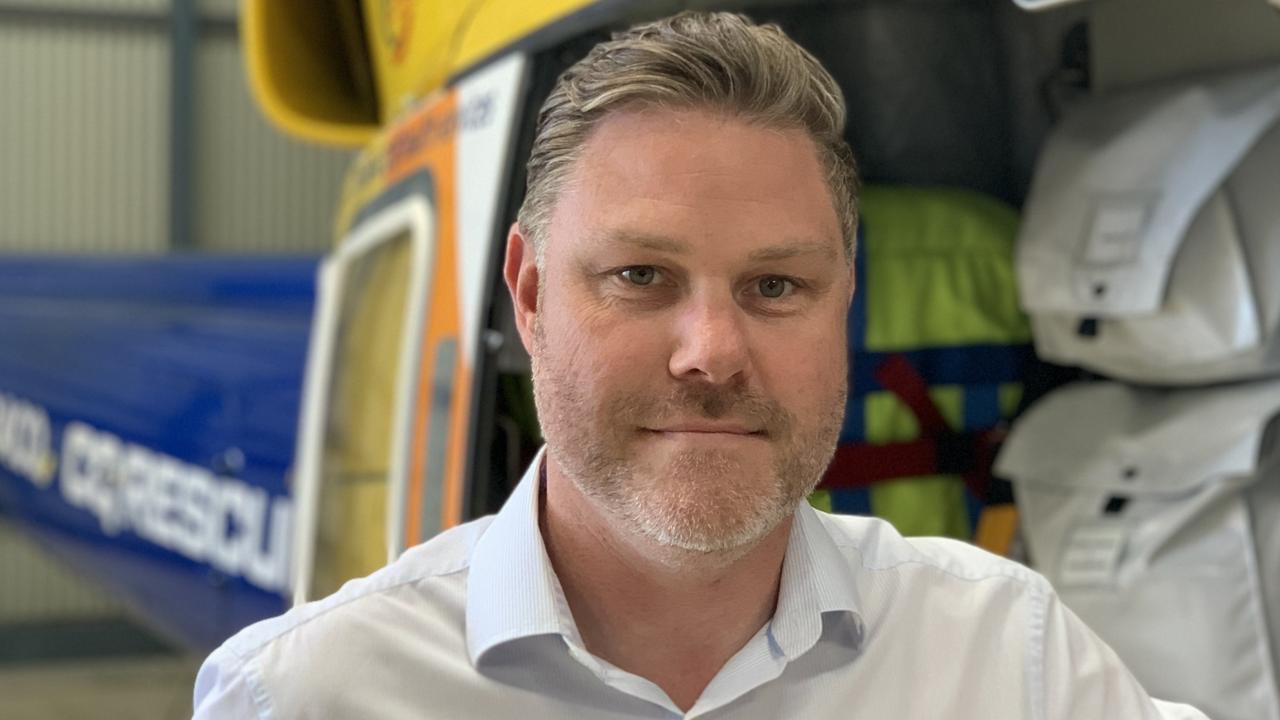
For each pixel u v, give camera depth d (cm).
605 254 83
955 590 102
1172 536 162
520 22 171
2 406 393
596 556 90
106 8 774
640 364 83
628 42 86
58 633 732
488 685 91
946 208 190
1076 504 170
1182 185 159
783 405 84
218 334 327
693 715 91
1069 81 187
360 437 204
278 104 231
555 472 92
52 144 773
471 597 93
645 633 91
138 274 355
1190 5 165
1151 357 163
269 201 809
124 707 621
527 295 92
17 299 382
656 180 83
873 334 179
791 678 94
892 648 98
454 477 168
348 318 219
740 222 83
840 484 176
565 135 86
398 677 90
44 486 378
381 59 222
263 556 293
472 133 177
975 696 98
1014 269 178
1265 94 156
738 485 83
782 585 93
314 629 91
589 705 90
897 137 200
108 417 351
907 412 180
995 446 182
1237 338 154
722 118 84
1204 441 161
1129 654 163
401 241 198
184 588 324
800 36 194
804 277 85
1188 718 106
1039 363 185
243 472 303
